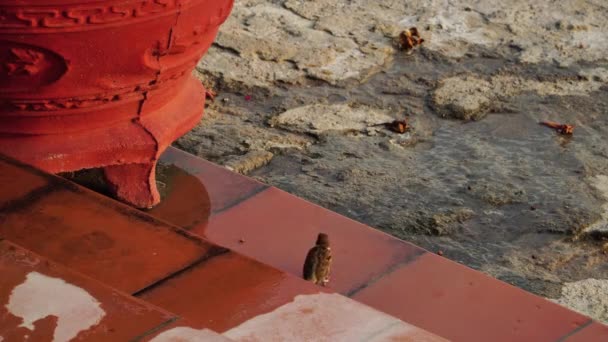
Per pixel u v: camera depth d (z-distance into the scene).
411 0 8.93
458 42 8.27
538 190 6.43
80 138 4.75
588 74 7.93
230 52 7.87
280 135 6.91
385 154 6.77
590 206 6.28
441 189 6.39
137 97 4.72
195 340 3.14
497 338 4.54
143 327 3.18
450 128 7.15
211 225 5.13
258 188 5.48
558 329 4.64
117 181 5.05
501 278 5.56
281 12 8.57
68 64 4.34
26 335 3.10
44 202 4.32
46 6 4.11
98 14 4.21
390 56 8.03
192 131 6.85
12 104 4.48
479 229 6.02
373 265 4.93
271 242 5.03
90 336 3.12
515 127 7.20
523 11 8.82
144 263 3.96
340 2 8.82
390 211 6.12
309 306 3.73
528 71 7.93
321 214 5.29
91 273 3.88
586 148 6.99
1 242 3.55
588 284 5.58
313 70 7.74
